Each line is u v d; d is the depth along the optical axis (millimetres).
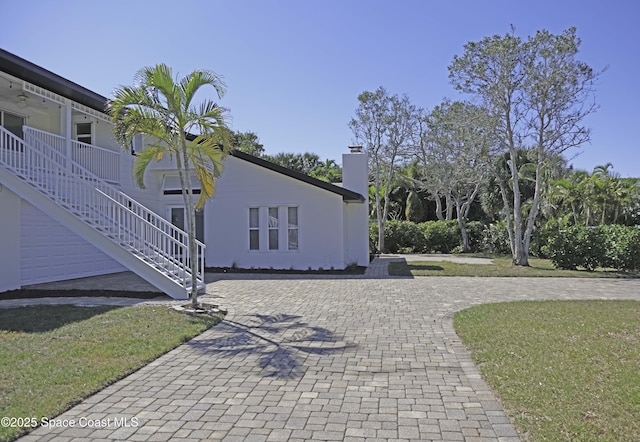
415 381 4867
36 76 11008
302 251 16125
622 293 10961
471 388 4652
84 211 11023
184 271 10258
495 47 16656
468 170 22500
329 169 42188
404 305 9297
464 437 3588
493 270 15953
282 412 4082
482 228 27719
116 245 10422
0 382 4641
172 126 8930
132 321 7441
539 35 16391
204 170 9555
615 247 15453
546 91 16422
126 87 8531
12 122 13789
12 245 10914
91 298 9898
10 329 6801
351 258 18016
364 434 3656
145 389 4645
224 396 4457
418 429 3736
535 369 4984
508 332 6734
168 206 17406
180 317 7875
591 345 5957
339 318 8039
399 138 26938
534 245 22547
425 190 35438
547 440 3430
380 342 6445
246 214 16422
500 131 17672
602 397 4172
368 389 4637
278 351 6020
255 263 16359
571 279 13828
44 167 11312
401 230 27781
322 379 4941
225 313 8453
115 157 15289
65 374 4887
